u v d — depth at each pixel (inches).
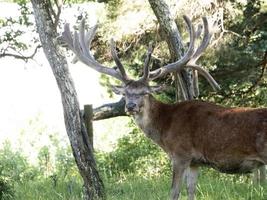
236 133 507.2
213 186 630.5
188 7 841.5
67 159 826.2
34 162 842.8
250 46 855.7
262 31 855.1
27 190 673.6
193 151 538.0
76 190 662.5
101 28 927.7
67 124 575.2
